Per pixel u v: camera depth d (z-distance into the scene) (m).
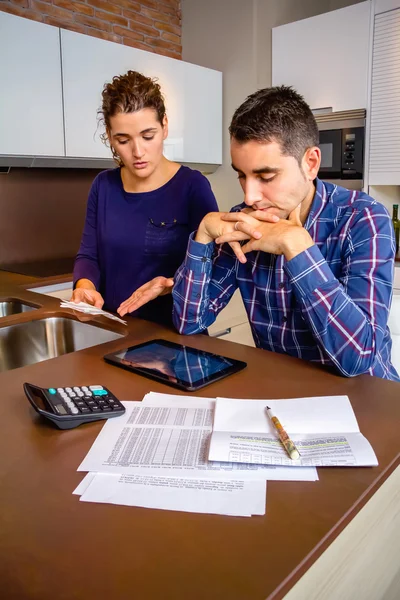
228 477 0.63
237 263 1.26
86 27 2.86
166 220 1.55
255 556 0.49
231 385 0.91
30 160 2.42
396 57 2.43
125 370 1.00
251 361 1.04
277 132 0.91
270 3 3.02
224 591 0.45
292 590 0.48
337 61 2.65
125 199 1.59
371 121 2.58
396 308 1.33
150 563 0.48
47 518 0.56
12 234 2.71
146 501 0.58
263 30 3.08
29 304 1.64
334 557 0.56
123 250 1.60
